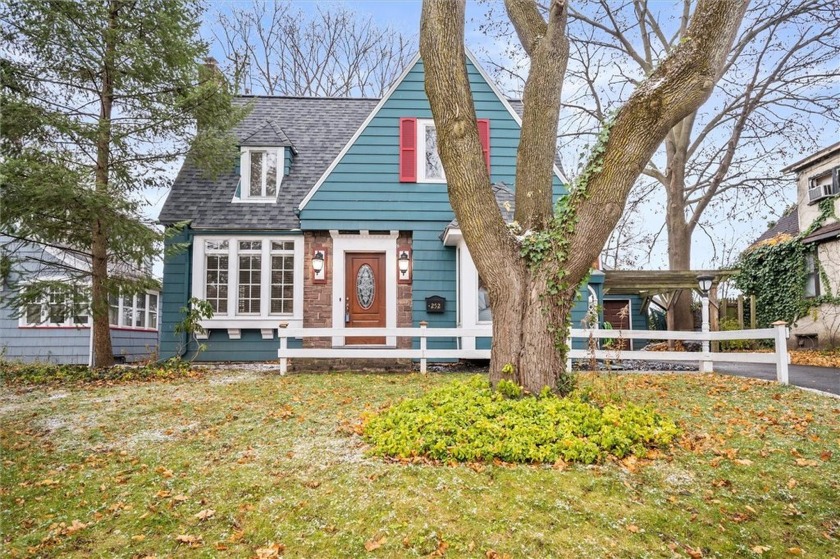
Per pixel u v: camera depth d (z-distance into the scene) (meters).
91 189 9.21
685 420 5.60
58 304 10.05
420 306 11.61
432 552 3.06
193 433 5.45
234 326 11.95
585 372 9.61
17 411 6.59
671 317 17.97
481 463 4.21
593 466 4.15
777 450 4.62
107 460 4.66
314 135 14.21
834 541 3.23
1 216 8.99
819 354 13.98
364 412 5.80
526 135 6.10
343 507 3.58
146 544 3.23
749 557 3.08
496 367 5.70
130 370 9.74
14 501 3.84
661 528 3.33
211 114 10.75
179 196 12.54
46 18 9.10
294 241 12.23
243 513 3.56
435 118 5.87
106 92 10.35
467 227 5.77
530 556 3.02
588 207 5.52
